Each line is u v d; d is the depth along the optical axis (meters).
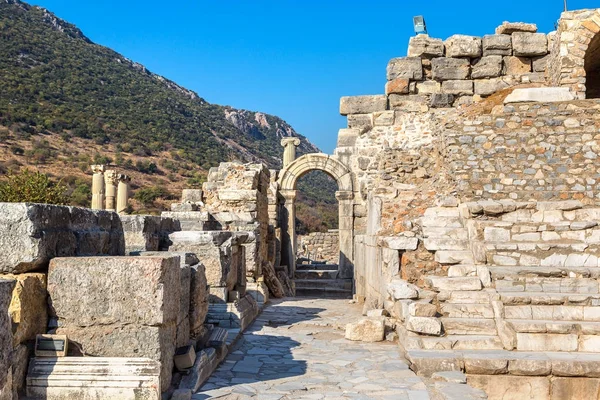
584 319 7.49
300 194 64.81
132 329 5.22
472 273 8.75
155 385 4.95
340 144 22.42
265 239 17.09
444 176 12.02
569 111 11.29
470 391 5.91
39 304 5.16
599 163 10.99
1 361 3.96
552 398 6.67
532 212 9.91
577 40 16.88
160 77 121.00
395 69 19.98
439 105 19.58
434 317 7.66
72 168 54.88
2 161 50.78
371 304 11.67
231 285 10.21
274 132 123.69
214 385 6.20
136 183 55.59
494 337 7.41
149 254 7.47
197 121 90.56
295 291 19.77
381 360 7.49
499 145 11.29
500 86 19.38
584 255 8.73
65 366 4.96
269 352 7.96
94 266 5.26
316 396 5.89
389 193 12.87
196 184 59.34
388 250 9.72
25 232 5.11
